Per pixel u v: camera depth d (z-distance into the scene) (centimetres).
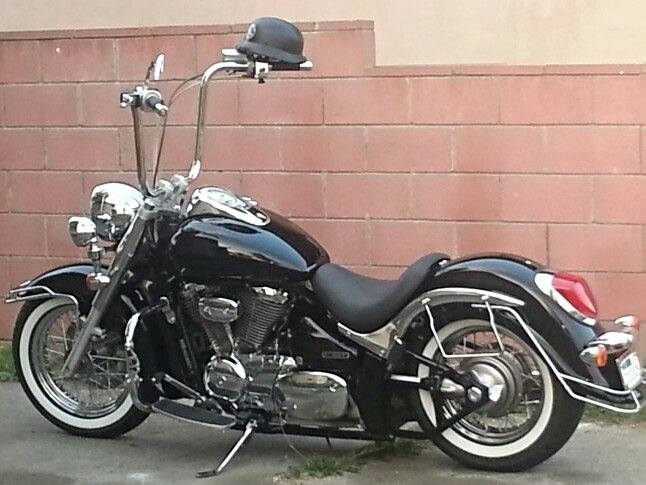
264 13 921
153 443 802
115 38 918
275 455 782
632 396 716
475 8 891
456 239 880
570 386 718
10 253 948
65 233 939
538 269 733
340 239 896
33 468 773
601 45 877
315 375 745
